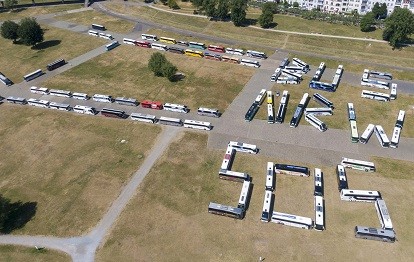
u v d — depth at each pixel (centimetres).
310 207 11494
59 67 19225
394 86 16950
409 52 19962
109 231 10800
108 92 17075
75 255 10175
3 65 19625
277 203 11619
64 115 15662
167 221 11075
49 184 12400
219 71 18638
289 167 12469
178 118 15275
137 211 11381
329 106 15750
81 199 11812
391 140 13775
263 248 10325
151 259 10062
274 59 19775
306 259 10044
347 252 10212
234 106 16038
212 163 13088
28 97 16888
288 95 16738
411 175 12581
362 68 18912
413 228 10831
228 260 10031
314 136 14300
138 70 18800
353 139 13925
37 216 11312
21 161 13375
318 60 19625
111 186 12238
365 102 16288
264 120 15162
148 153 13562
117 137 14362
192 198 11800
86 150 13762
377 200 11381
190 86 17438
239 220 11100
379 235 10344
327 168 12862
